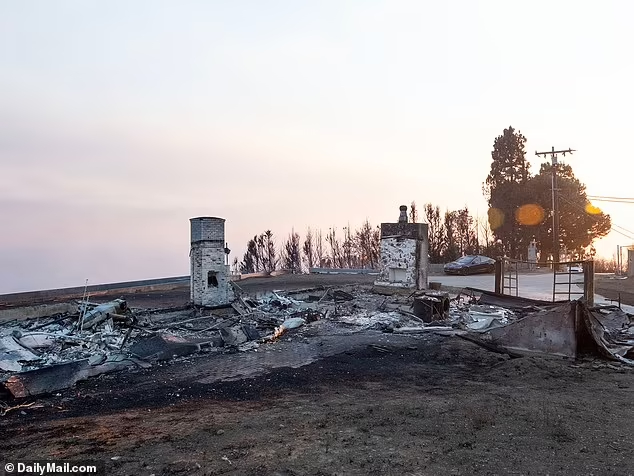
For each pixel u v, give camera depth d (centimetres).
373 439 570
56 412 718
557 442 557
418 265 2042
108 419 675
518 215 4850
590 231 4731
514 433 589
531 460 505
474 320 1565
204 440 577
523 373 934
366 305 1852
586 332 1065
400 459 508
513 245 4894
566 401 736
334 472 477
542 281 2969
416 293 1705
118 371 974
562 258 4875
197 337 1234
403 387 846
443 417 654
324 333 1379
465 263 3578
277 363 1041
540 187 4794
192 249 1628
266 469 487
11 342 1095
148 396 801
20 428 643
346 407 716
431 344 1216
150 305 1834
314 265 5156
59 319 1436
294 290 2191
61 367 863
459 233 5025
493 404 718
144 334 1266
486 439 568
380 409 698
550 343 1080
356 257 5041
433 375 935
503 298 1869
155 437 593
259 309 1706
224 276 1659
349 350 1159
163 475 478
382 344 1224
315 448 543
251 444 559
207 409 718
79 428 636
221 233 1653
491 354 1114
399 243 2064
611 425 620
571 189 4709
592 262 1672
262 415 680
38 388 809
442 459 507
